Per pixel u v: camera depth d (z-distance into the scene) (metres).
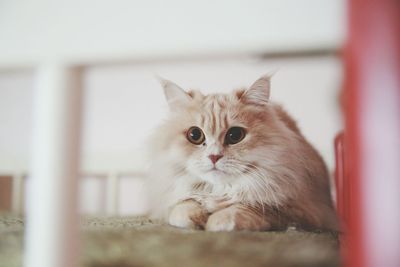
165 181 0.58
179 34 0.52
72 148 0.54
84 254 0.52
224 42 0.50
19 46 0.56
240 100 0.56
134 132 0.61
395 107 0.36
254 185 0.54
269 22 0.49
